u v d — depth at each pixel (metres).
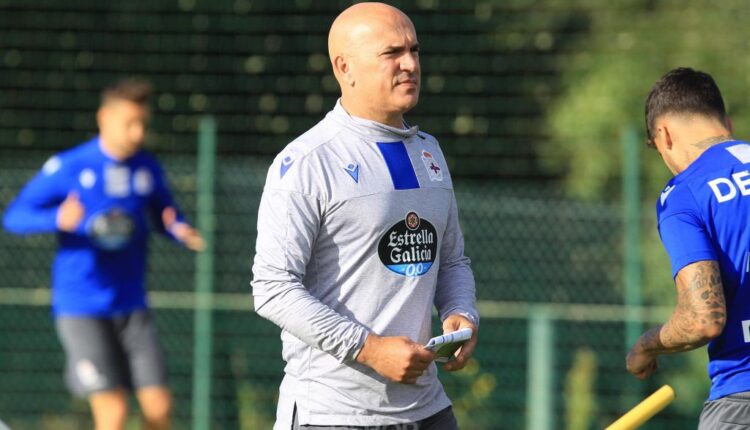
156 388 24.61
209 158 28.92
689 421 30.62
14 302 31.20
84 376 24.30
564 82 39.44
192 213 30.95
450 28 39.09
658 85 14.37
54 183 24.48
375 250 13.43
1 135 39.12
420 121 38.56
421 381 13.94
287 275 13.16
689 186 13.63
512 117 38.53
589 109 38.19
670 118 14.14
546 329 27.69
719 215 13.41
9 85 39.41
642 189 34.69
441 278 14.70
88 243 24.38
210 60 39.81
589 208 30.56
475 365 29.73
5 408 31.28
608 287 30.36
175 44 39.88
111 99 24.80
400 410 13.71
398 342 12.91
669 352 13.82
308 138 13.57
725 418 13.59
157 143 39.28
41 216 23.92
